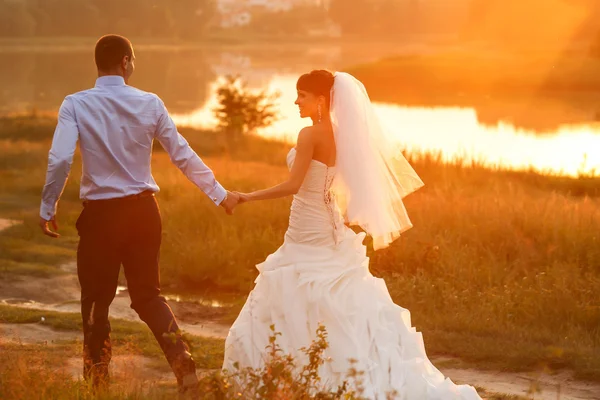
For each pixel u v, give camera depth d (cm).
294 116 4722
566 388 665
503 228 1205
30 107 5325
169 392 517
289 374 439
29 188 1819
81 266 524
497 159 2989
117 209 515
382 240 545
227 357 523
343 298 513
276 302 514
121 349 623
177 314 962
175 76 9194
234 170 2027
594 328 848
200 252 1167
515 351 749
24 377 471
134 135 517
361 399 450
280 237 1238
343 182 530
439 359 757
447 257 1088
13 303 988
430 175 2089
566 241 1140
